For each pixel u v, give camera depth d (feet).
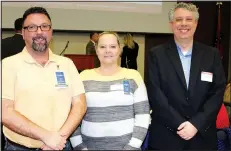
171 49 7.19
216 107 6.89
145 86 7.04
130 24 21.20
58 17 19.97
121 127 6.46
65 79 6.37
